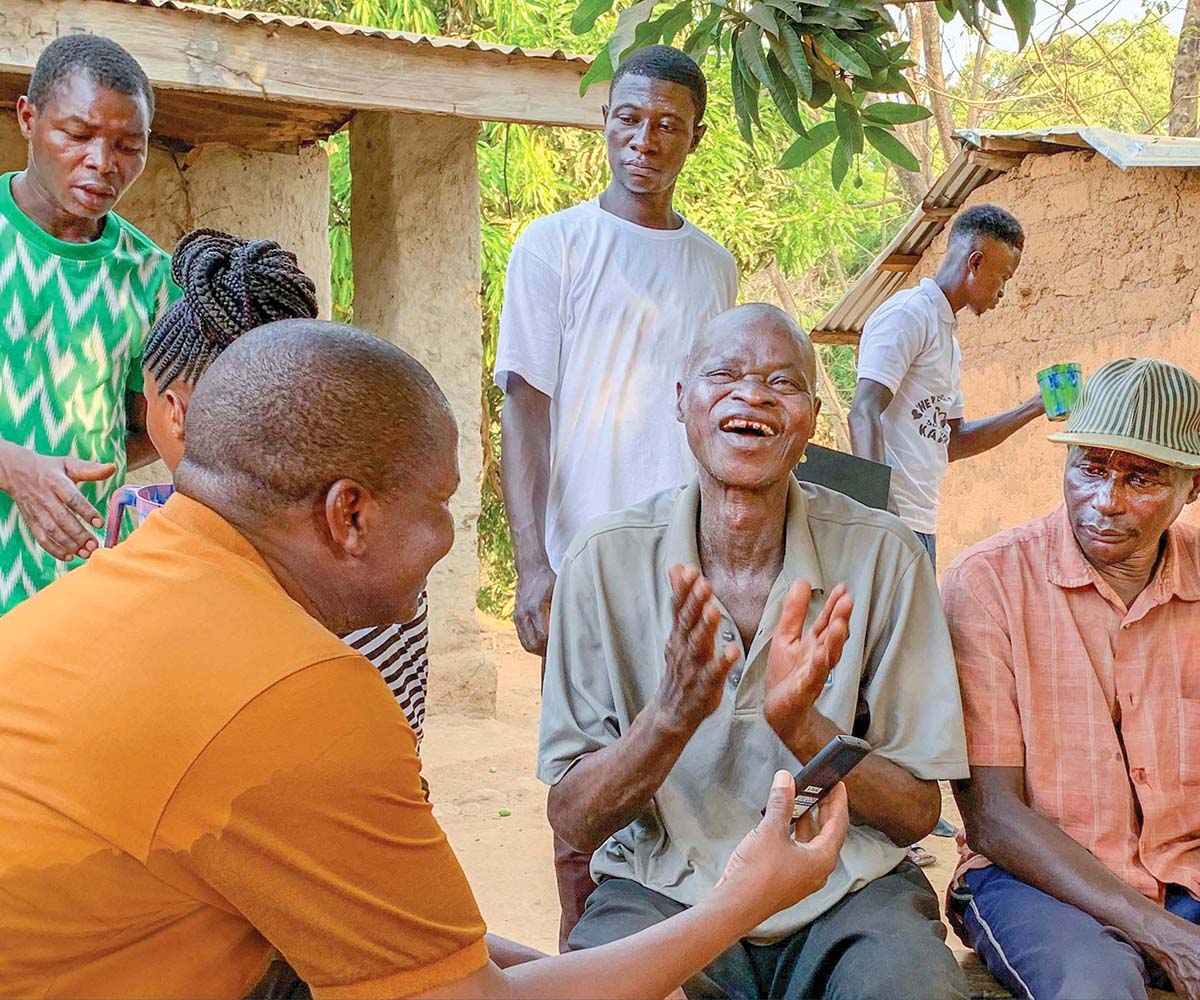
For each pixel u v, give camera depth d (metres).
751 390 2.46
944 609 2.75
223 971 1.72
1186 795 2.69
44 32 5.45
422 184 6.86
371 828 1.66
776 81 3.64
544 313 3.62
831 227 14.08
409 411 1.71
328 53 5.99
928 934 2.34
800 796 2.09
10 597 3.06
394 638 2.38
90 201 3.07
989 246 5.27
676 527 2.61
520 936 4.32
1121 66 19.80
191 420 1.75
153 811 1.60
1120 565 2.73
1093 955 2.40
